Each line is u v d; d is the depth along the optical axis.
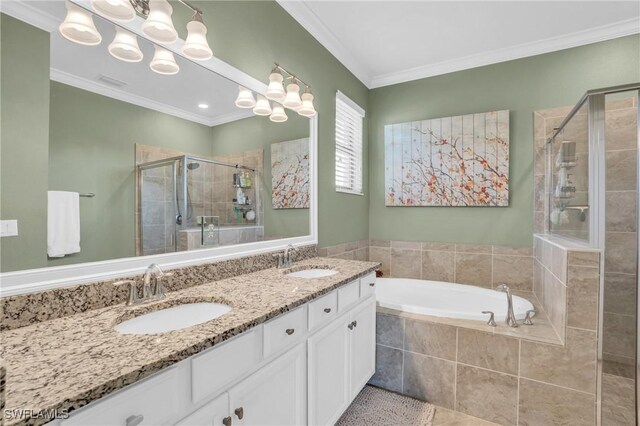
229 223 1.75
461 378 1.95
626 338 2.14
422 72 3.19
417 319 2.09
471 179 2.94
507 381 1.83
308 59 2.42
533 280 2.72
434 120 3.11
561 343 1.72
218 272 1.61
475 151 2.92
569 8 2.24
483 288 2.79
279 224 2.12
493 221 2.90
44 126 1.04
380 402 2.03
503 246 2.86
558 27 2.48
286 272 1.90
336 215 2.83
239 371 0.99
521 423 1.79
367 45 2.77
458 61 3.01
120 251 1.24
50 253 1.04
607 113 2.31
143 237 1.33
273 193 2.07
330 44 2.67
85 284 1.09
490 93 2.91
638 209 1.77
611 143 2.27
